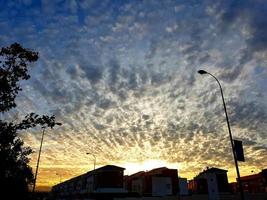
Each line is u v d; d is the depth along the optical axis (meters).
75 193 73.69
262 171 52.00
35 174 42.06
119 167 54.00
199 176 58.22
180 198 39.59
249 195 35.06
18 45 15.14
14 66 15.16
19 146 15.24
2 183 16.86
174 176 54.66
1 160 14.94
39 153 44.62
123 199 42.19
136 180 59.19
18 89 15.23
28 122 15.12
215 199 38.69
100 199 50.28
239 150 20.33
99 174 53.22
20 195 24.50
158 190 52.75
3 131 14.38
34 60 15.63
